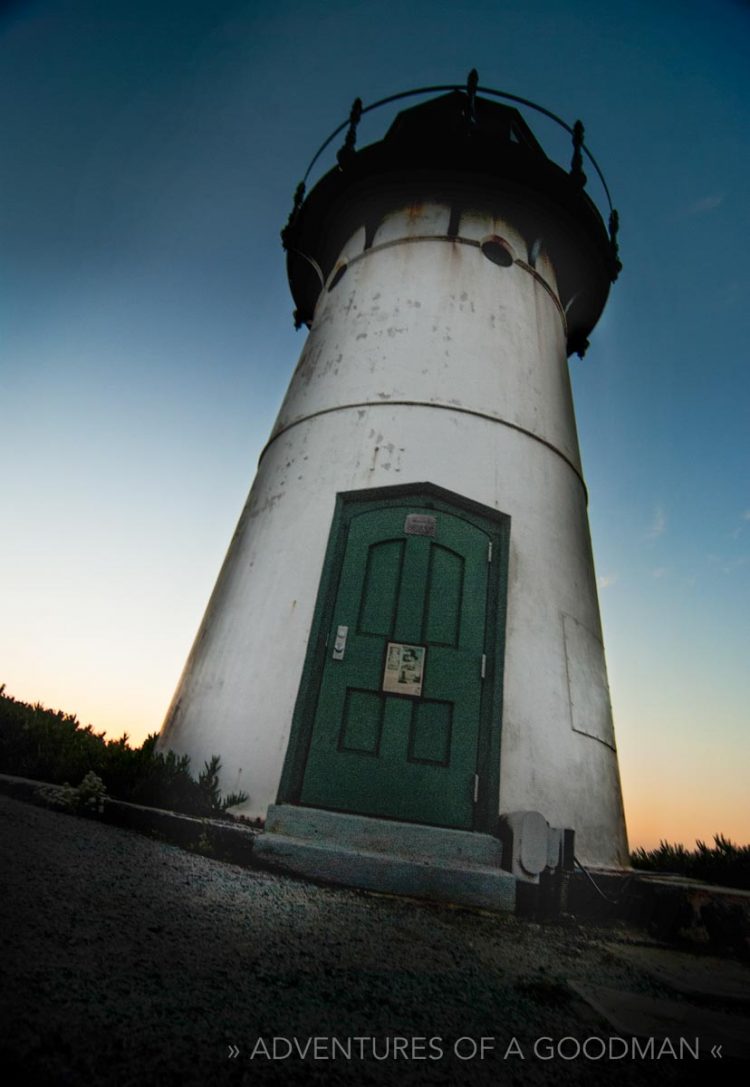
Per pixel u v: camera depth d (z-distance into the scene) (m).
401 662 4.49
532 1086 1.59
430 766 4.18
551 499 5.85
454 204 7.84
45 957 1.77
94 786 4.01
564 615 5.27
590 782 4.67
